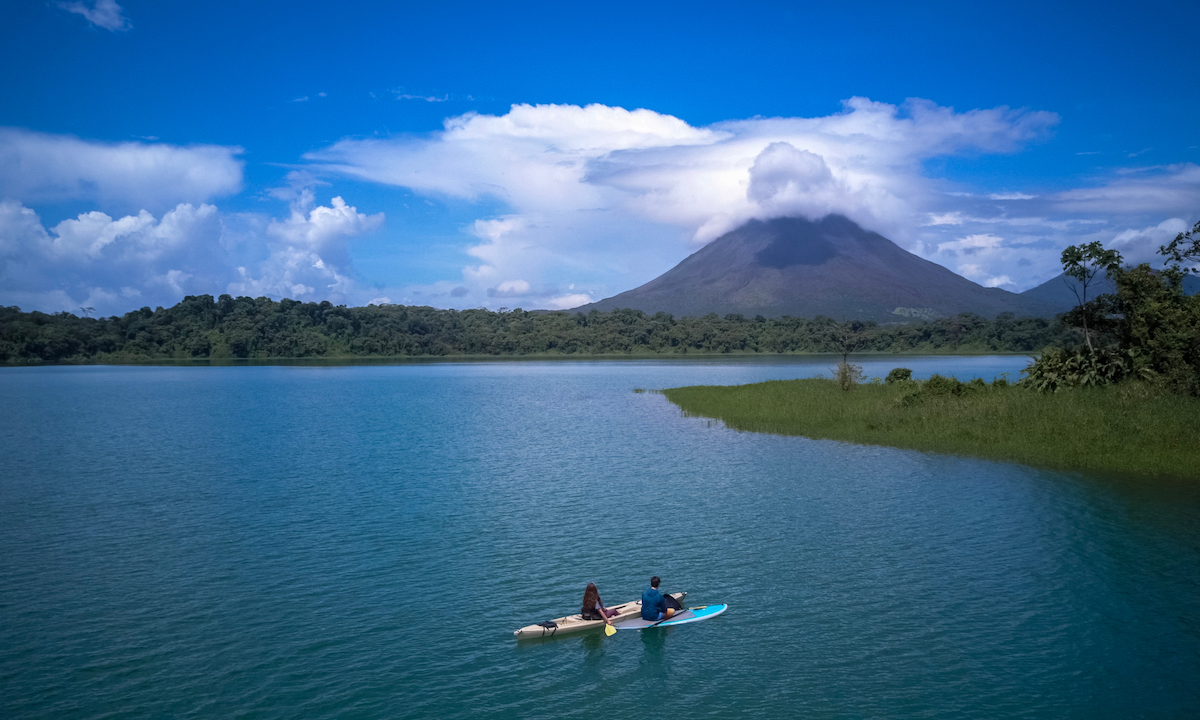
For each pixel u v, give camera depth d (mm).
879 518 26578
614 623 17953
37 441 49969
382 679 15391
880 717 13758
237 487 33656
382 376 142375
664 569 21641
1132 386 42531
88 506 30125
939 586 19953
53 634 17656
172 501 30922
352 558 23031
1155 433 35562
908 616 18109
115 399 87000
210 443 48500
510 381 122250
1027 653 16172
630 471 36312
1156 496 28453
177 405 78375
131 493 32562
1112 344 49969
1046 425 39062
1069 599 18922
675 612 18516
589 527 26094
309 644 17047
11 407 76625
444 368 181375
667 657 16328
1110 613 18047
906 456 38125
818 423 48875
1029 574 20703
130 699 14625
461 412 68438
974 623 17672
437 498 30938
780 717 13828
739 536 24719
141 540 25188
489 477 35312
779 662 15984
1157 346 43844
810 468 35875
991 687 14781
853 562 21969
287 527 26641
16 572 21984
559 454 42125
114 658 16391
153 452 44625
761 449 41906
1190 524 24922
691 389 83938
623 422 58219
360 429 55688
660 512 28000
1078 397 43188
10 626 18109
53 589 20594
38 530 26531
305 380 128500
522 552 23375
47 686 15125
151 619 18484
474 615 18609
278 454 43375
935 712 13914
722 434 48812
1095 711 13898
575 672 15711
